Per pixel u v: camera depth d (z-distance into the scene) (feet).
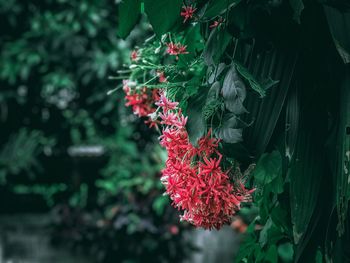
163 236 11.41
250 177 3.43
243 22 3.29
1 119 16.84
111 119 15.08
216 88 3.17
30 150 15.70
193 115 3.17
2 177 15.52
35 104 16.60
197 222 3.22
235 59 3.42
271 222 4.03
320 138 3.39
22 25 16.26
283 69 3.33
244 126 3.10
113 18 14.76
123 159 13.83
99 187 15.15
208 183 3.13
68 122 16.22
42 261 12.64
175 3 3.32
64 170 15.93
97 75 14.66
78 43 14.90
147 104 3.98
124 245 11.60
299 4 3.09
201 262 11.68
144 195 11.87
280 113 3.41
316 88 3.37
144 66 3.73
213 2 3.21
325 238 3.46
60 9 15.26
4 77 15.34
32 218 15.46
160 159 11.80
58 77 15.21
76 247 12.67
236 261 4.26
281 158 3.38
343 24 3.19
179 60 3.69
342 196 3.22
